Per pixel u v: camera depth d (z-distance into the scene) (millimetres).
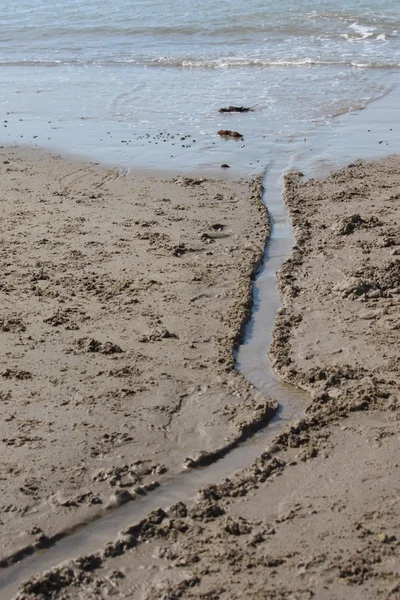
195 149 13141
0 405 6469
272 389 6758
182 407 6465
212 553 4914
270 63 19469
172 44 22375
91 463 5797
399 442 5910
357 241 9547
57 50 22531
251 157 12719
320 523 5125
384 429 6070
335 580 4637
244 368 7082
